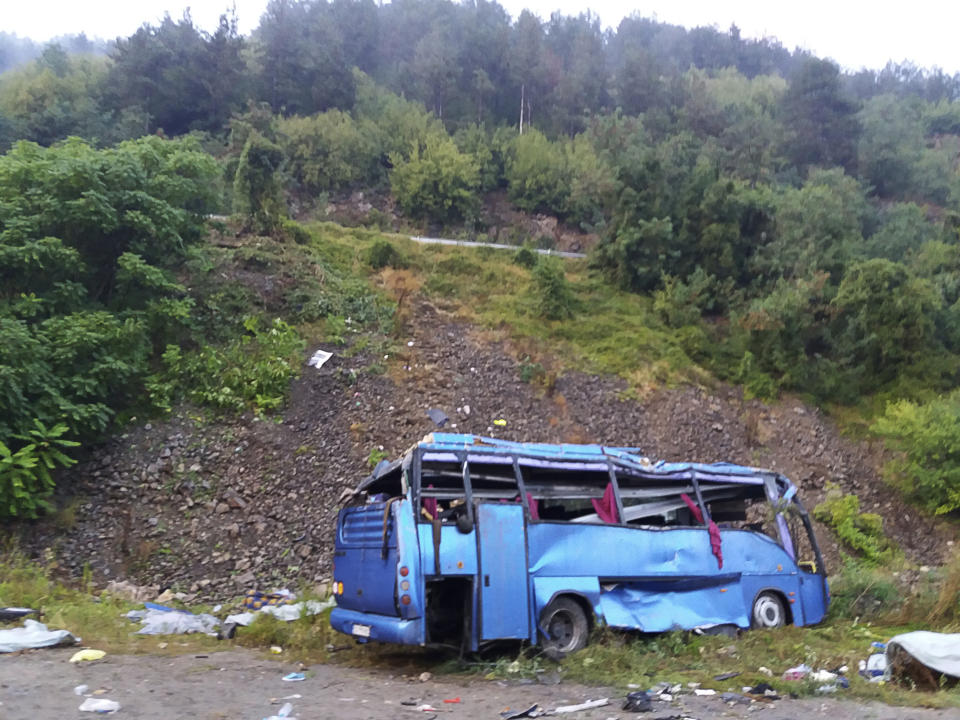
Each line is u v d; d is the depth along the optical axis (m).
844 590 13.05
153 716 5.81
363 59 70.88
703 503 11.09
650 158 29.77
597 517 10.08
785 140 55.38
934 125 75.94
